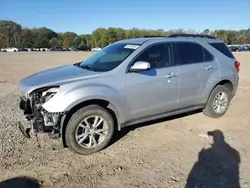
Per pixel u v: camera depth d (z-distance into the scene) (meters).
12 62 23.95
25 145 4.11
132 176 3.32
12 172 3.35
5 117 5.46
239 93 8.23
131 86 4.10
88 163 3.63
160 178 3.28
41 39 107.12
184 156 3.86
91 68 4.34
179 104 4.83
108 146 4.17
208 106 5.43
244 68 18.09
